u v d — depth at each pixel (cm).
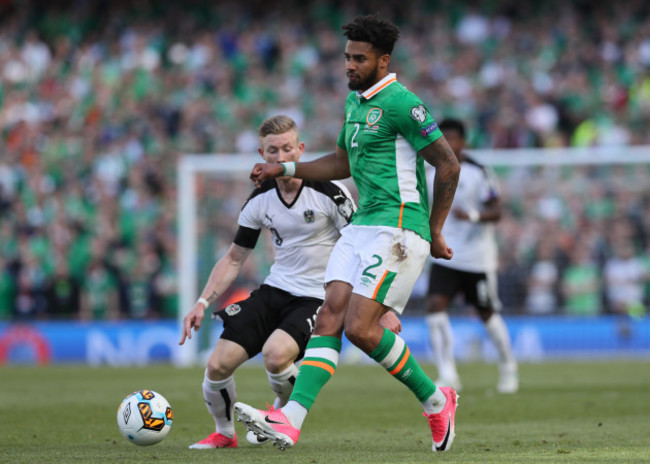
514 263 6209
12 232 7319
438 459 1678
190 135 8200
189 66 8800
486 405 3050
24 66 8969
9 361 6256
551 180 6262
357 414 2806
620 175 6212
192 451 1895
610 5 8662
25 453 1867
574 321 5988
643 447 1870
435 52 8606
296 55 8769
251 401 3262
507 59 8431
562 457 1697
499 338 3628
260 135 2002
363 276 1744
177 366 5538
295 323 1975
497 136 7875
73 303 6675
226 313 2005
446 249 1806
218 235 6072
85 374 4831
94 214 7419
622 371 4675
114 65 8888
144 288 6606
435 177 1767
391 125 1756
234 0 9194
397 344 1784
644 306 6144
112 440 2138
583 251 6206
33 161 8062
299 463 1633
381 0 9031
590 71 8262
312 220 2019
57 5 9356
